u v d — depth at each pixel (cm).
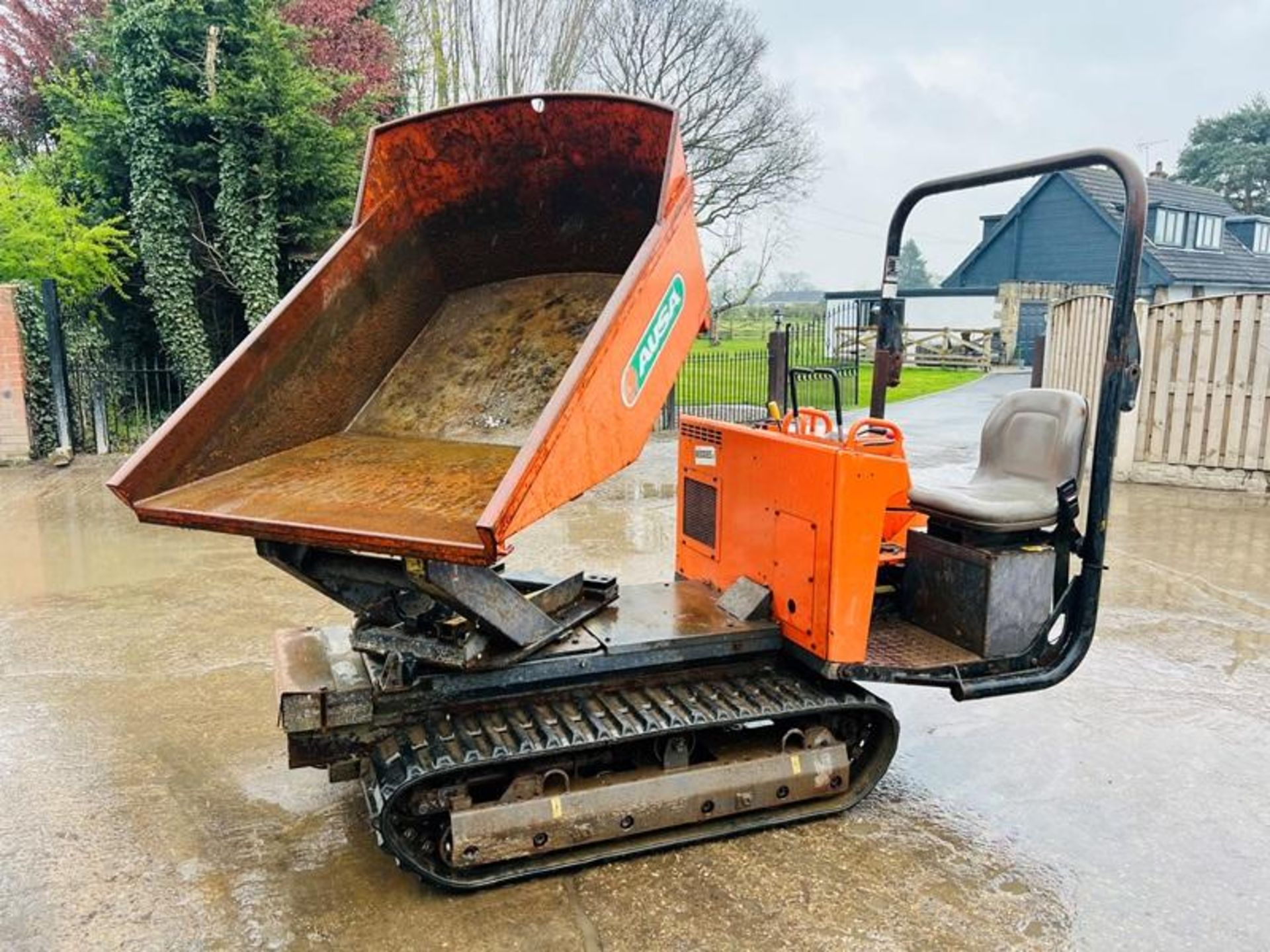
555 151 348
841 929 280
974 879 307
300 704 286
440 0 1593
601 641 325
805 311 3906
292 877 304
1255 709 445
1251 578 656
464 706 309
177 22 1136
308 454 327
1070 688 469
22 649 498
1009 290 2888
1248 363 934
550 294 377
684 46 2231
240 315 1302
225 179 1150
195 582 619
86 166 1200
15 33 1606
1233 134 5200
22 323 1045
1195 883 307
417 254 372
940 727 424
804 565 335
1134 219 329
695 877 306
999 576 348
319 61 1377
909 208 420
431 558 242
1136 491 966
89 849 317
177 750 389
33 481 961
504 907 289
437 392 365
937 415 1559
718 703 324
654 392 309
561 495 260
